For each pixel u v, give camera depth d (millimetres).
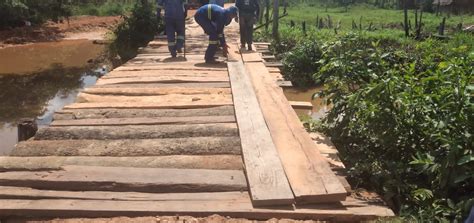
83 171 4262
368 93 5035
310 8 37062
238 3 10102
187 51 10703
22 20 22484
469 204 3822
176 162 4500
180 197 3934
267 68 8930
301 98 11078
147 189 4039
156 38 13141
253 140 4875
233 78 7527
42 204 3760
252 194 3801
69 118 5695
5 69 15062
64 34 22812
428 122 4840
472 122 4324
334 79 6102
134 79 7656
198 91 6926
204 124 5461
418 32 16484
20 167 4344
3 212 3678
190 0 28141
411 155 4797
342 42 6902
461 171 4141
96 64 15773
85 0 31812
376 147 5512
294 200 3795
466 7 31297
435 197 4289
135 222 3564
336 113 5965
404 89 5078
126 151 4750
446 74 5066
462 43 13156
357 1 40750
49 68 15180
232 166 4445
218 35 8961
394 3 37906
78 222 3594
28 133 5941
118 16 29891
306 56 12172
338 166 4875
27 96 11688
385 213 3807
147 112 5895
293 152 4625
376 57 6145
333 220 3699
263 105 6098
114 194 3955
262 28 17422
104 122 5516
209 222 3568
